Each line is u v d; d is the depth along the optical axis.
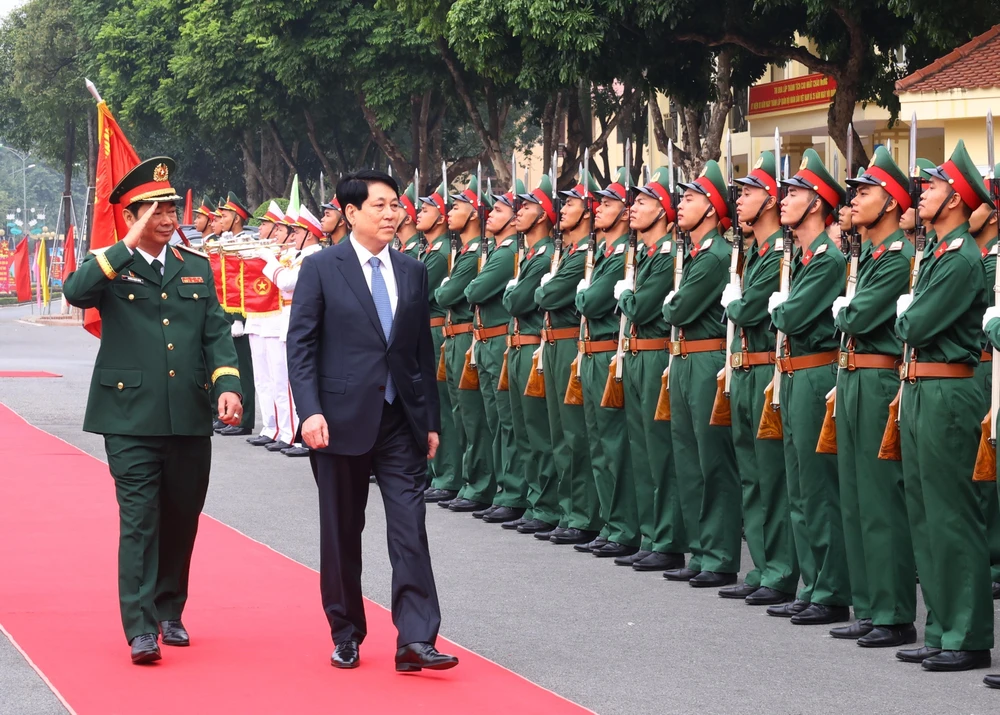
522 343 9.89
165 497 6.65
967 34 14.84
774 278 7.65
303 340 6.25
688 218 8.12
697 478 8.38
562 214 9.41
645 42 17.41
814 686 6.13
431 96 29.31
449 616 7.46
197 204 42.88
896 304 6.77
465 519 10.61
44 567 8.41
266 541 9.52
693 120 19.52
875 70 16.91
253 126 32.09
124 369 6.46
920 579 6.61
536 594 8.02
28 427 15.67
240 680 6.08
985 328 6.20
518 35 18.00
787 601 7.79
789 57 17.09
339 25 25.86
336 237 12.42
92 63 37.69
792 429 7.42
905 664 6.54
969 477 6.45
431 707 5.72
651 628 7.22
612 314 9.08
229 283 14.44
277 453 14.08
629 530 9.14
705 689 6.07
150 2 34.34
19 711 5.60
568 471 9.61
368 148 33.50
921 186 6.71
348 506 6.32
